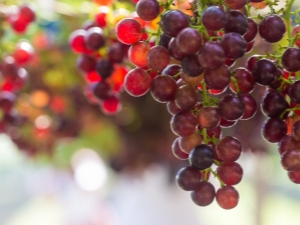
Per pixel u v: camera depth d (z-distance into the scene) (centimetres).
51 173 225
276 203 243
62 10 97
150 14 65
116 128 124
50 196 237
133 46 67
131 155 129
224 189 65
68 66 108
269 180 159
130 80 66
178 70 66
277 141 66
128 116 121
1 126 103
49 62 107
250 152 104
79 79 110
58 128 122
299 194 250
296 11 68
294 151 63
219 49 60
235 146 64
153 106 117
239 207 250
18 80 94
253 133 98
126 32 66
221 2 63
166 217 171
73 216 220
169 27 62
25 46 92
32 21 90
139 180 139
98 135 128
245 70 66
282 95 66
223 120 66
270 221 213
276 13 68
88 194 218
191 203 178
